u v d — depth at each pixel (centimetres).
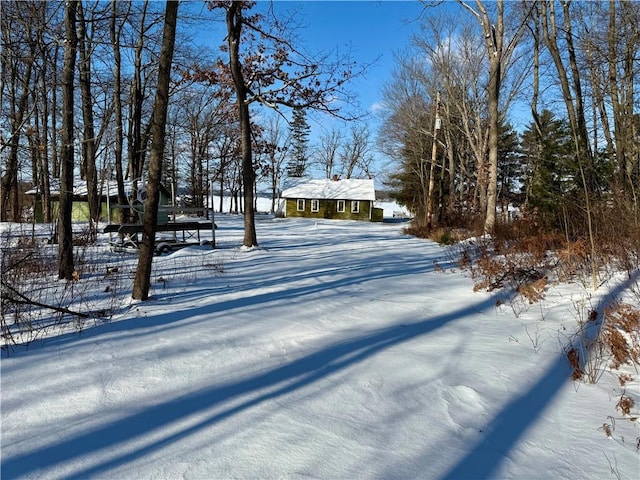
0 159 1408
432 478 243
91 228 1457
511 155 4269
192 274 862
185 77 1659
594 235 807
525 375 390
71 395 325
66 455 249
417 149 3469
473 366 406
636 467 262
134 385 346
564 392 360
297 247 1452
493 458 267
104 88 1691
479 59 2616
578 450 280
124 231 1230
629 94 1214
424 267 982
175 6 606
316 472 241
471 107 2889
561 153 1196
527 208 1280
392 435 287
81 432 275
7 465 239
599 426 309
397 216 6072
